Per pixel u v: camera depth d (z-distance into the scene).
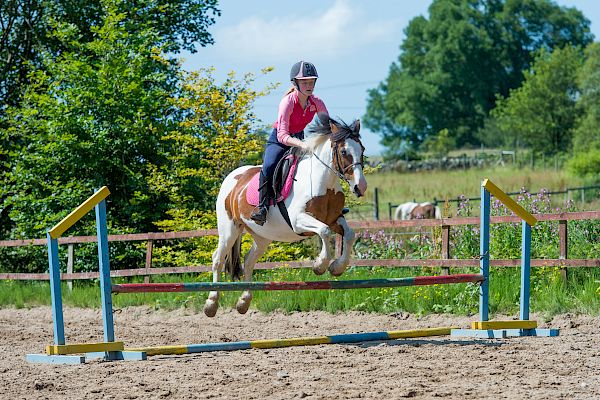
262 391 6.80
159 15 24.59
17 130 21.42
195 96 18.66
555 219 12.12
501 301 12.00
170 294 15.17
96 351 8.62
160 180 18.88
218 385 7.14
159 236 15.86
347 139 8.52
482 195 9.77
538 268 12.77
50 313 15.17
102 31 20.56
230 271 10.41
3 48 25.80
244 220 9.73
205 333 11.52
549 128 69.50
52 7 24.88
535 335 9.88
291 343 9.15
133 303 15.33
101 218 8.70
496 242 13.83
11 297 16.70
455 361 8.02
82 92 20.06
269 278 15.40
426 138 105.19
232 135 18.58
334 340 9.32
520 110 70.56
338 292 13.53
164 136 19.58
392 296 12.88
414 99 106.62
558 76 70.25
